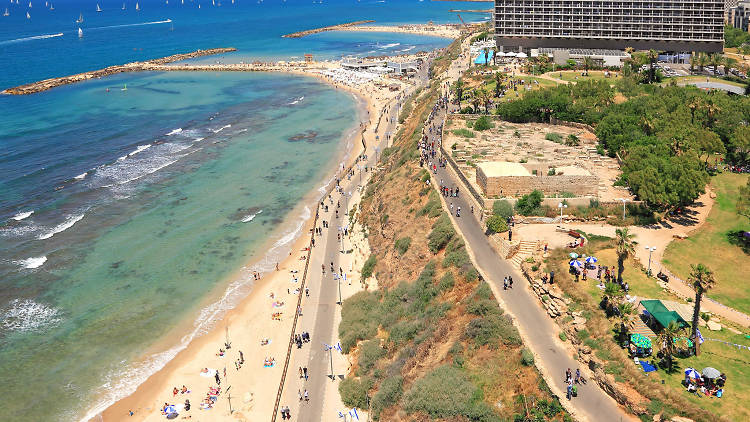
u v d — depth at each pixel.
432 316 63.97
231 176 130.88
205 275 90.00
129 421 61.88
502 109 132.50
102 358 71.38
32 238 99.31
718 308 59.19
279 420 59.59
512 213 77.00
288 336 74.81
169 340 75.00
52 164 134.62
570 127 124.56
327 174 132.12
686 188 78.50
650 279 63.03
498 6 197.38
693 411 43.72
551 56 186.38
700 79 157.12
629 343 51.38
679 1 181.75
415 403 51.31
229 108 195.00
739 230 75.81
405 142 127.56
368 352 65.12
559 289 59.34
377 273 81.69
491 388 50.19
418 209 87.31
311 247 96.56
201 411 62.94
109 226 105.00
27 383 66.75
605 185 87.44
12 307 80.56
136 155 143.12
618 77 162.75
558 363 51.16
